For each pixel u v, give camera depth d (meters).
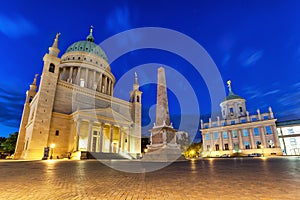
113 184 5.77
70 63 60.75
